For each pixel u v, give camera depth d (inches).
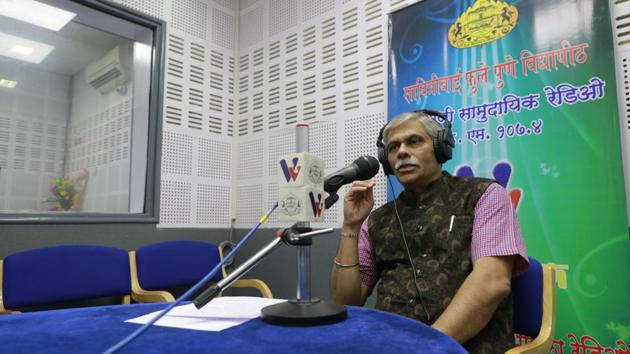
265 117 123.9
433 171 55.2
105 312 38.9
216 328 31.7
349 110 103.5
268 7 127.8
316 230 35.0
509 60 78.2
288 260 112.6
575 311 67.6
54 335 30.5
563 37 72.2
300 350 26.1
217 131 127.3
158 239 109.7
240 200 127.7
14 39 120.2
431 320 48.6
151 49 115.3
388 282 54.8
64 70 131.6
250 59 131.4
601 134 67.2
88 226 97.0
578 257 68.1
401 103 92.8
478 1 83.0
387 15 98.0
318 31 113.2
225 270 112.8
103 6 105.3
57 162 127.0
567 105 71.0
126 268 91.2
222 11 133.0
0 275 74.5
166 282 97.0
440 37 88.0
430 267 51.2
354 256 55.9
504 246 45.7
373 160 45.8
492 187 51.2
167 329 31.6
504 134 77.8
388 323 33.0
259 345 27.1
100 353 26.1
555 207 71.0
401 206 57.8
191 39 123.0
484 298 43.1
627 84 67.0
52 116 127.8
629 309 62.5
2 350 26.8
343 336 29.2
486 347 45.5
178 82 118.3
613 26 68.5
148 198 109.5
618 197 65.0
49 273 79.7
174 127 116.1
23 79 122.4
